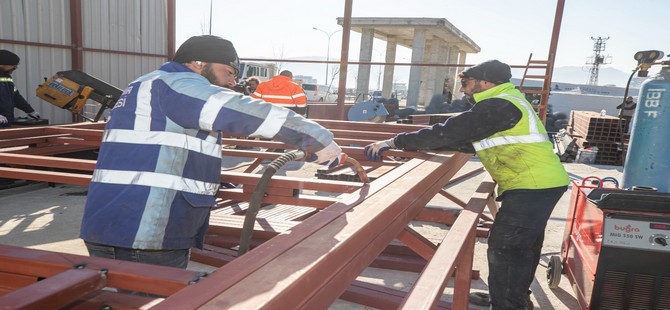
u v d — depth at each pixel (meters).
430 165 3.03
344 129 5.91
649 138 3.67
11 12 8.45
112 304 1.23
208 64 1.88
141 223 1.76
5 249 1.41
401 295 3.42
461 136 2.85
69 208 5.68
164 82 1.73
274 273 1.18
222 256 3.96
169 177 1.79
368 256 1.77
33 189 6.61
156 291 1.26
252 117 1.61
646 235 2.89
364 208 1.88
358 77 35.31
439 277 1.55
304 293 1.20
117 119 1.82
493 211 3.87
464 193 7.75
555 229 5.90
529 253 2.97
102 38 10.27
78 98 7.79
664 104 3.59
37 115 7.27
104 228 1.77
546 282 4.24
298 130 1.66
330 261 1.35
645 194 2.92
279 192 2.64
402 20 35.41
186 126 1.73
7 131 4.67
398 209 2.11
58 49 9.35
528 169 2.87
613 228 2.95
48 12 9.09
